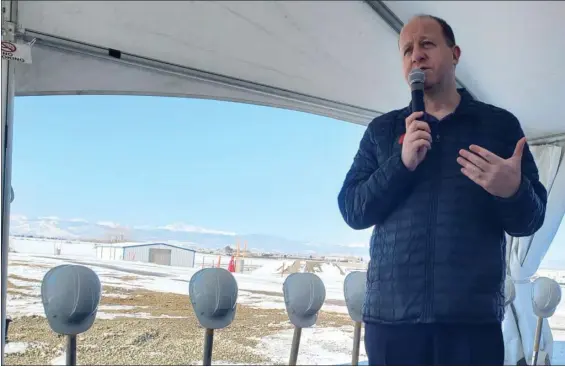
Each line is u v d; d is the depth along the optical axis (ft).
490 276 3.07
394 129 3.54
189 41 4.92
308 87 6.36
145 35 4.71
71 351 4.17
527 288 9.27
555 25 5.00
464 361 3.02
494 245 3.15
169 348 6.12
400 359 3.15
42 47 4.81
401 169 3.11
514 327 9.12
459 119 3.32
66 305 4.01
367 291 3.45
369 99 6.82
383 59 5.58
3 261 4.83
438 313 3.02
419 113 3.12
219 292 4.48
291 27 4.74
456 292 3.01
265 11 4.39
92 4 4.14
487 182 2.90
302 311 5.24
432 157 3.27
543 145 9.43
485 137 3.25
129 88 5.90
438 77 3.31
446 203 3.15
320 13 4.53
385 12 4.66
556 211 9.26
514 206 2.97
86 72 5.42
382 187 3.18
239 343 6.53
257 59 5.43
